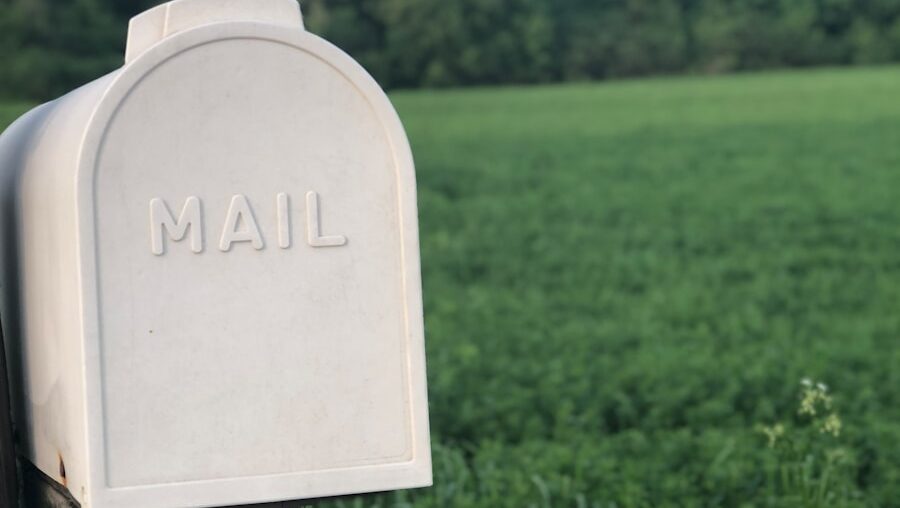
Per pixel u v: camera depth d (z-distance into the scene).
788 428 7.64
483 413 9.55
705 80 59.12
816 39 62.88
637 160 35.62
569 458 7.89
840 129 39.97
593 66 63.53
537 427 9.22
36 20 47.03
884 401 10.53
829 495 6.42
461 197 30.12
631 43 63.75
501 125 44.50
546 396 10.32
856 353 12.62
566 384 10.98
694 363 11.80
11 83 44.44
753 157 35.22
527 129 43.28
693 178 32.06
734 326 14.56
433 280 19.58
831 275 19.17
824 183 30.36
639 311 16.39
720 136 39.91
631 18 65.06
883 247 22.11
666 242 23.62
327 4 61.09
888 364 12.12
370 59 60.78
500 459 8.01
